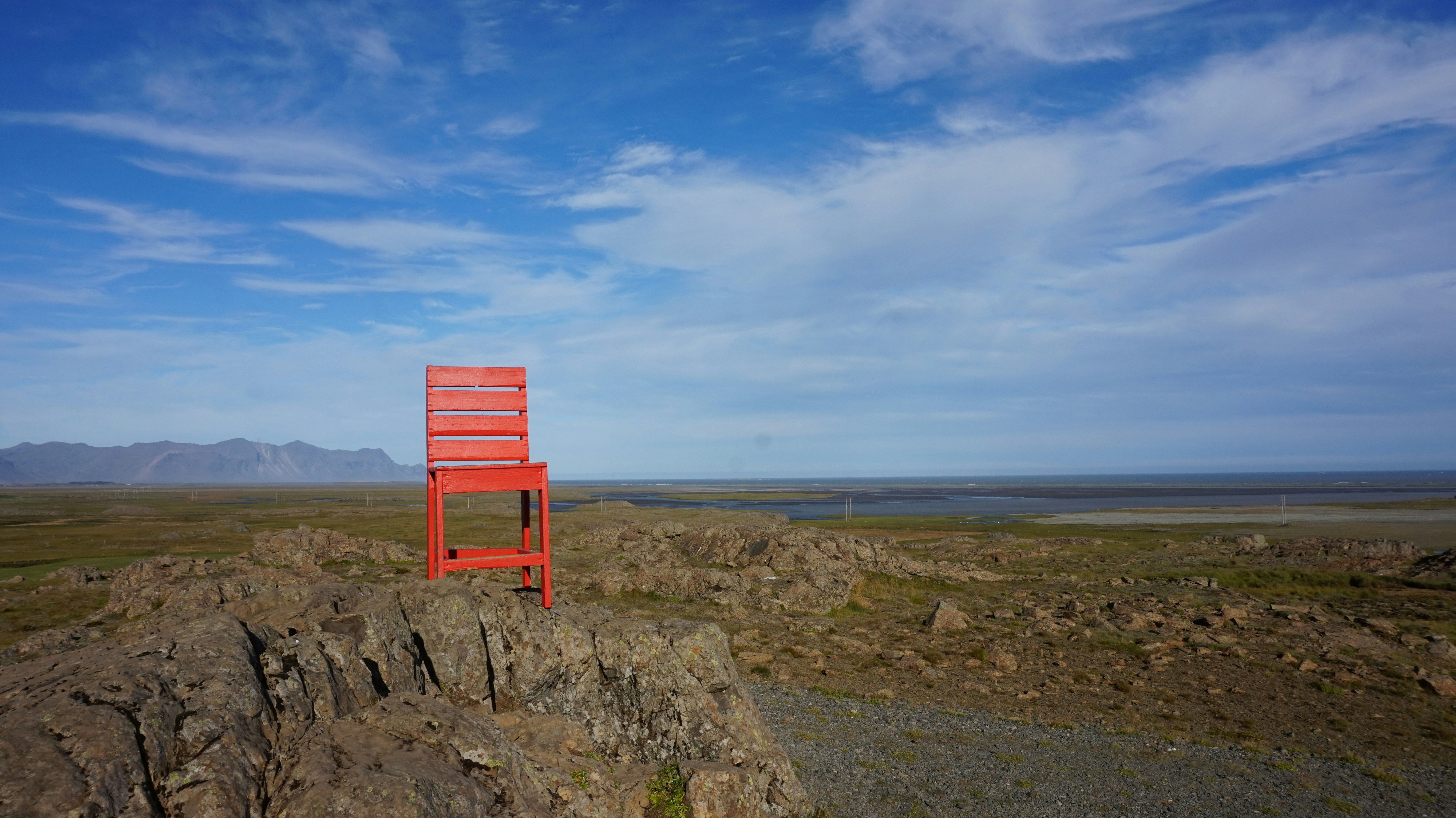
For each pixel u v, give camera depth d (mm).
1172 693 30172
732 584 49000
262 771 9289
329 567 57969
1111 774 21266
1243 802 19594
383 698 12727
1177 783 20766
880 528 113312
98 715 8297
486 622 15688
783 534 64688
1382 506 155500
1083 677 32156
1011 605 49344
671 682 16812
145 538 85500
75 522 117625
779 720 25578
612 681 16703
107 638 32250
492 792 10750
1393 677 32531
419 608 15164
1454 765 22906
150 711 8758
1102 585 57562
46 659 10492
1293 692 30438
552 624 16469
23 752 7453
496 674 15492
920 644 38219
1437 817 19031
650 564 61906
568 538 83875
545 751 13664
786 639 38500
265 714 10180
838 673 32312
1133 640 39125
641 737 16453
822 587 49219
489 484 16891
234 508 172125
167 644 10516
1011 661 34031
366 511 148250
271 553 58188
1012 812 18531
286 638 12078
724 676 17188
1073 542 87312
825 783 19906
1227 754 23406
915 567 61250
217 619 11750
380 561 60844
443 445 16531
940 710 27375
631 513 135375
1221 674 32938
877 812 18156
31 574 55125
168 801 8102
